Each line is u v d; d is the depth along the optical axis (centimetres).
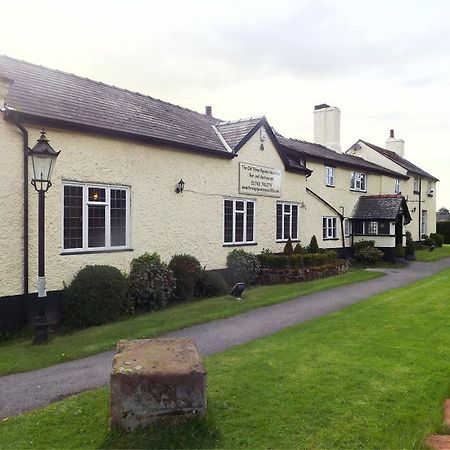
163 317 1045
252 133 1642
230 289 1484
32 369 679
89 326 978
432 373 600
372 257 2377
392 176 3234
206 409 442
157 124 1358
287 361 654
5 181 919
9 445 418
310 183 2317
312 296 1335
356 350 710
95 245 1112
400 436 429
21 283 948
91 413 482
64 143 1031
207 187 1450
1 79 901
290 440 421
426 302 1170
